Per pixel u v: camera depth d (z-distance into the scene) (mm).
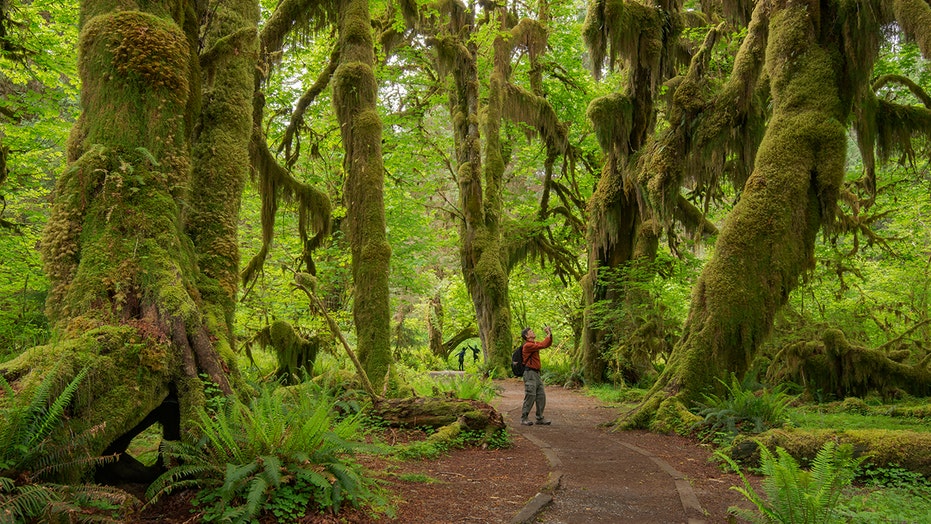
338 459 4988
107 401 4355
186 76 5980
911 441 6492
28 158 13070
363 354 10695
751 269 10328
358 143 11516
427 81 23844
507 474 6715
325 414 4879
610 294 19516
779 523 4152
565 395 17641
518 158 27953
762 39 12180
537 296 27969
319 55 18328
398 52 21438
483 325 22484
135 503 4258
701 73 13180
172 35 5906
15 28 11711
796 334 16469
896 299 19406
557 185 25516
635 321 18391
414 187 22594
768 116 14953
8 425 3684
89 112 5590
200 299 5895
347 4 12133
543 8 24328
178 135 5828
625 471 7066
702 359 10383
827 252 17969
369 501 4855
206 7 8078
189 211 7262
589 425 11133
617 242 19469
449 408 8516
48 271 5152
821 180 10297
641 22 16984
